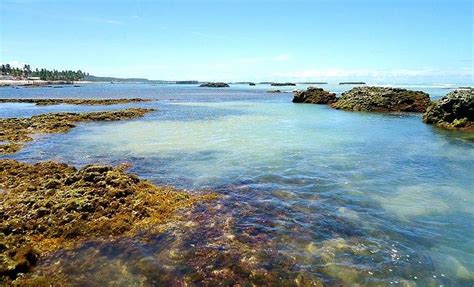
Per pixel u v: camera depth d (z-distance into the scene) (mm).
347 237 9727
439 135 25641
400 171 15914
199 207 11609
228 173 15555
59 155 19359
